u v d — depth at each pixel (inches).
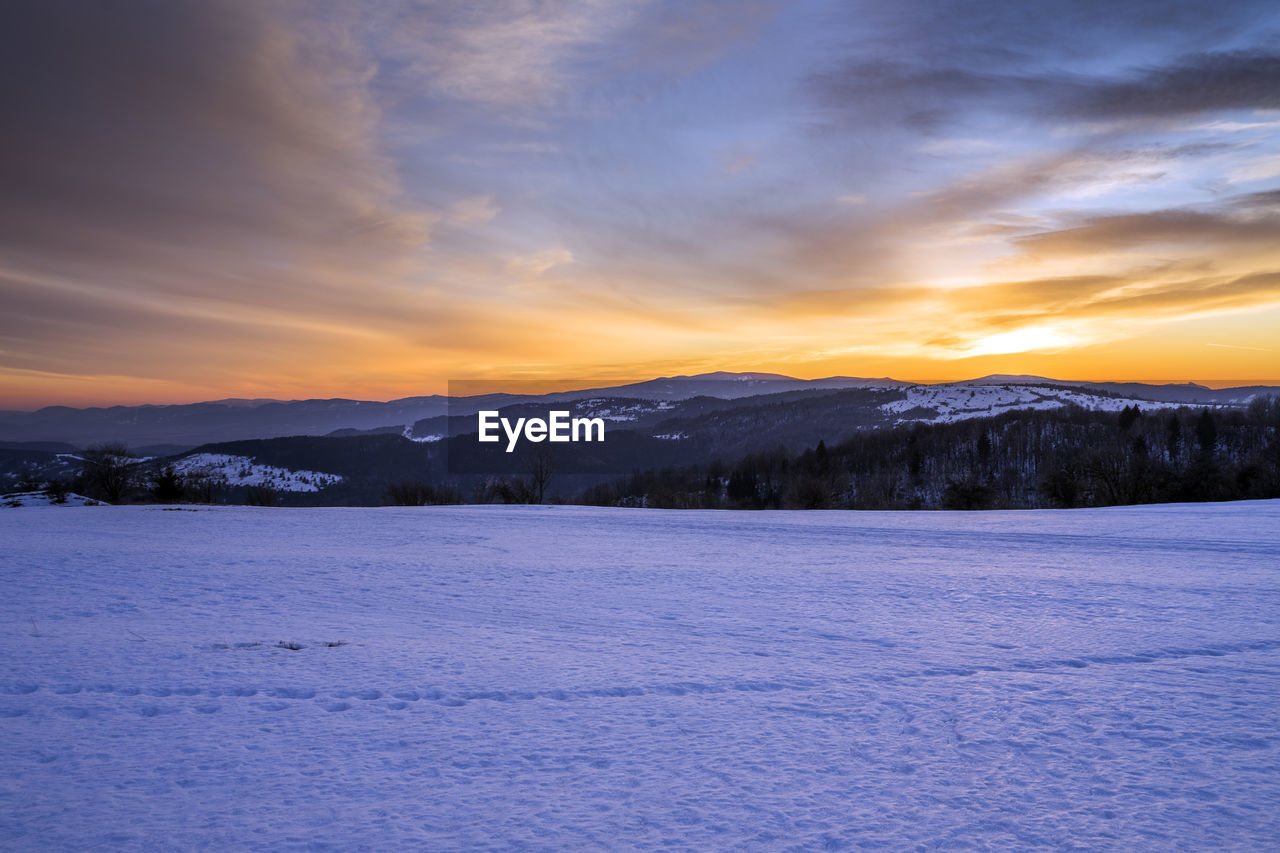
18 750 237.3
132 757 233.1
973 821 192.5
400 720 271.4
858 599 582.9
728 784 215.5
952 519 1588.3
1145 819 193.8
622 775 221.6
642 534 1275.8
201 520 1520.7
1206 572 750.5
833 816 195.0
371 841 180.2
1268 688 317.7
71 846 176.4
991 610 529.0
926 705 292.0
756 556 928.3
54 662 345.7
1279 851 177.2
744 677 334.0
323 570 754.2
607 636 433.4
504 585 660.7
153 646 384.8
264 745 244.8
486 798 205.3
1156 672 345.7
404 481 3659.0
